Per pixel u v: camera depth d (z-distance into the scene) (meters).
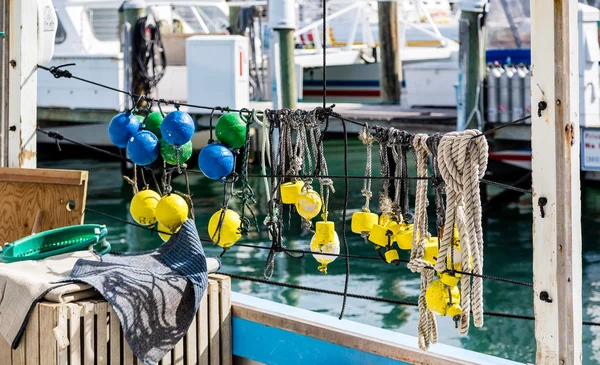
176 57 18.77
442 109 17.53
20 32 4.94
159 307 3.83
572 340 3.02
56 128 19.08
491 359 3.44
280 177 4.00
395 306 8.84
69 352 3.64
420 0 23.45
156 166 4.34
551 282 3.02
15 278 3.81
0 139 5.02
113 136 4.31
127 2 16.75
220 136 4.04
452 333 8.05
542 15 2.95
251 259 10.82
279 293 9.38
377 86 23.95
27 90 4.99
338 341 3.81
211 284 4.12
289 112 3.89
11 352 3.82
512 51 15.27
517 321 8.34
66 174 4.54
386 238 3.62
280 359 4.06
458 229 3.22
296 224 12.24
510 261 10.79
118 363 3.77
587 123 13.28
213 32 21.48
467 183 3.18
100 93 17.16
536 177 3.03
